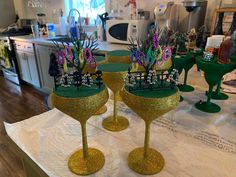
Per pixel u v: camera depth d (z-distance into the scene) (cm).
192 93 90
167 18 173
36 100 277
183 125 67
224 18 144
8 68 340
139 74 48
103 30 231
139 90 46
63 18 292
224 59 71
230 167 48
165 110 44
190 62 85
